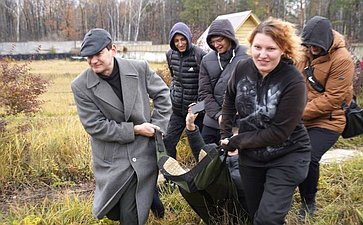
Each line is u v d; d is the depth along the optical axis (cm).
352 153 609
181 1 5669
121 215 342
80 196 456
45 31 6862
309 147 306
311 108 368
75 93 328
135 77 333
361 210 382
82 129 645
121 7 6556
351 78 362
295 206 402
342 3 3531
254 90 295
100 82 325
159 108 348
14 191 491
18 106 714
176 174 331
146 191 337
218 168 326
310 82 373
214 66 430
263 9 3916
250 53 293
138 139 336
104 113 329
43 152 562
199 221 392
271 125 289
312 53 368
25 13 6906
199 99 443
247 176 316
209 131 444
